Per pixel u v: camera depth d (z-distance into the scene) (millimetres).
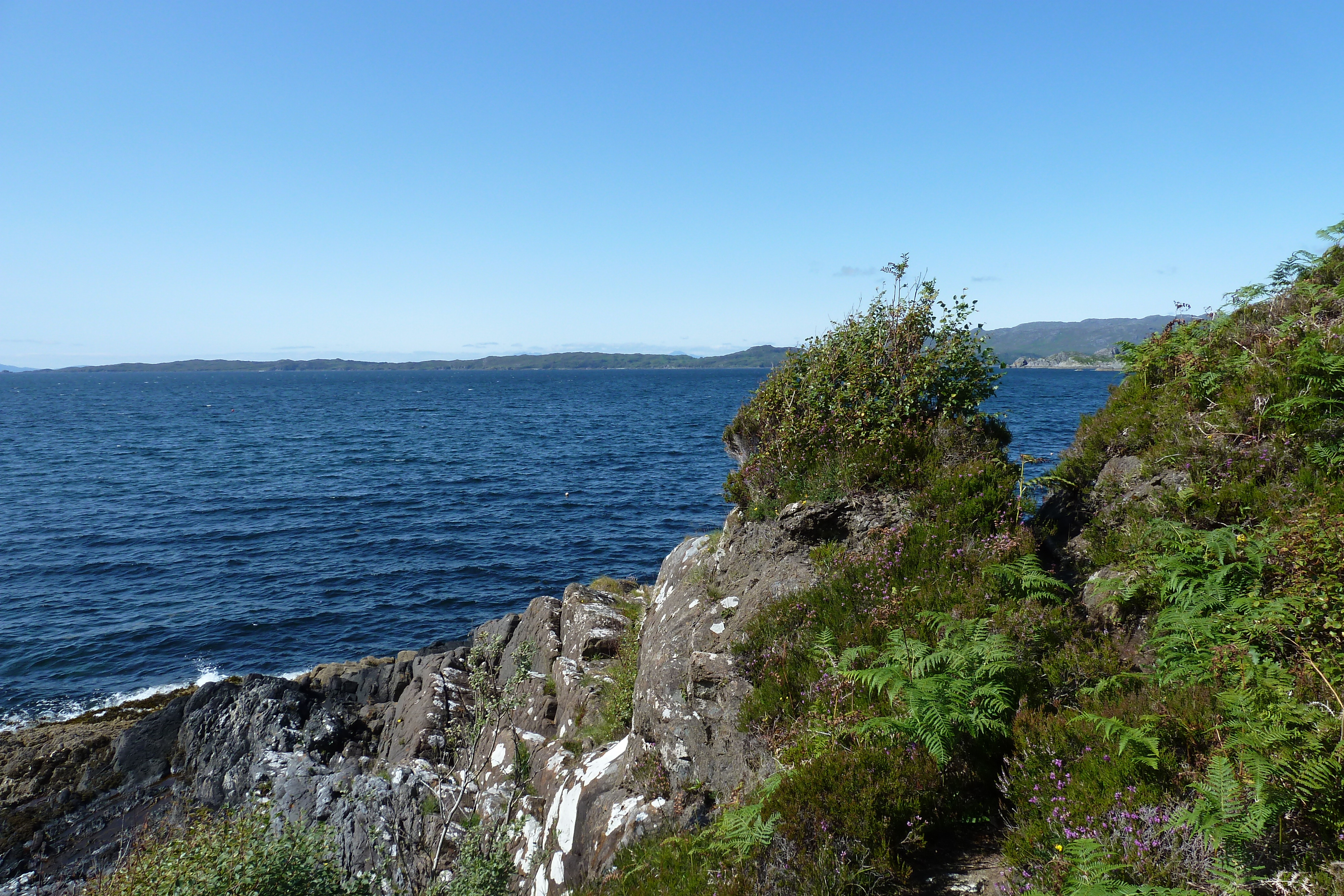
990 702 6125
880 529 9633
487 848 9055
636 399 164875
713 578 11242
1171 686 5672
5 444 78938
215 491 51562
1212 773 4336
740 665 8750
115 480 56219
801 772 6184
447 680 18500
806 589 9352
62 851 16062
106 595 30484
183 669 24297
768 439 12055
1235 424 8086
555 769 10812
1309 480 7023
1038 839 4926
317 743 18062
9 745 19250
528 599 30359
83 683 23312
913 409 10953
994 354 11203
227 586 31531
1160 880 4148
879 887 5188
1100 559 7840
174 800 17203
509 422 105438
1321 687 4832
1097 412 10422
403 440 81938
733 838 6082
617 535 39250
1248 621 5586
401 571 33500
